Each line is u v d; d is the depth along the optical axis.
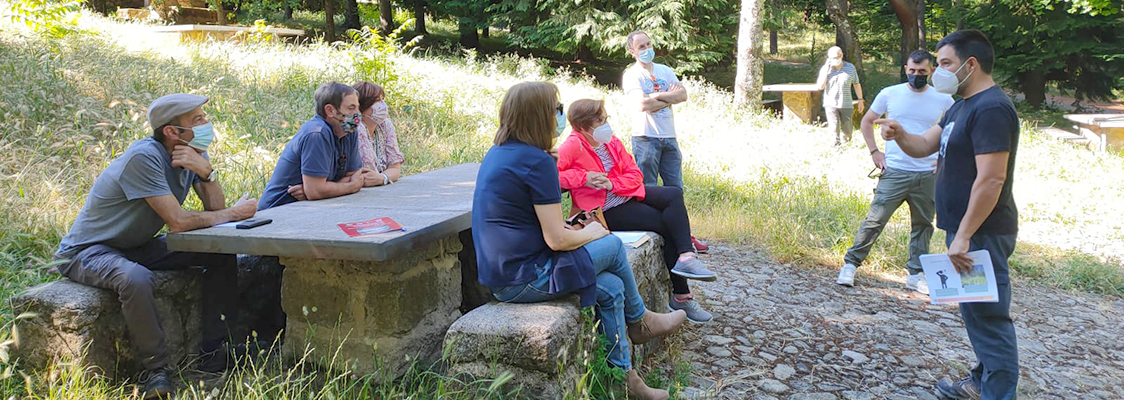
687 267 4.35
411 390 3.31
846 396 3.91
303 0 27.94
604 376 3.38
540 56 26.30
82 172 5.70
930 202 5.80
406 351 3.51
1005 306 3.59
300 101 8.91
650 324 3.67
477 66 16.09
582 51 26.09
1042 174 11.84
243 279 4.15
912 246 6.00
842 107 12.47
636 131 6.21
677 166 6.39
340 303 3.48
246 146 6.74
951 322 5.27
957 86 3.50
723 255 6.64
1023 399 4.12
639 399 3.46
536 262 3.21
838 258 6.71
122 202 3.41
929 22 30.77
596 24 20.00
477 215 3.27
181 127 3.50
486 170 3.28
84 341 3.25
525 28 21.44
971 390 3.87
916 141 3.92
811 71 32.59
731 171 9.62
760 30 15.48
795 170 9.81
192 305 3.72
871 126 5.97
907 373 4.29
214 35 13.29
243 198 3.67
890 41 29.17
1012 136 3.38
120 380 3.43
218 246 3.21
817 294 5.73
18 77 7.09
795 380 4.08
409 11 29.14
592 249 3.34
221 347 3.84
